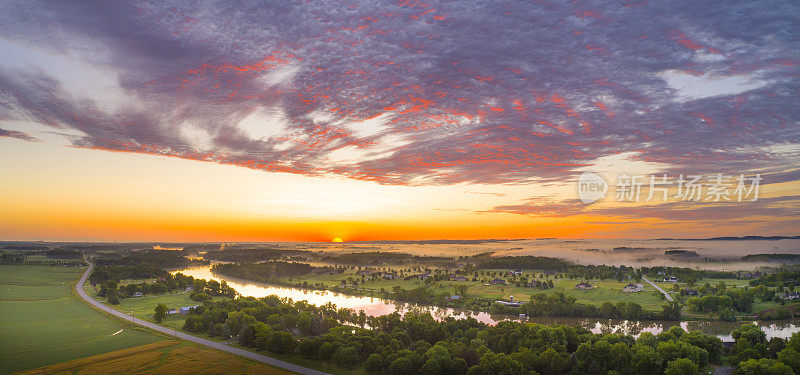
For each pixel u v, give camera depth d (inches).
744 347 6161.4
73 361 6692.9
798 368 5354.3
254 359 6737.2
